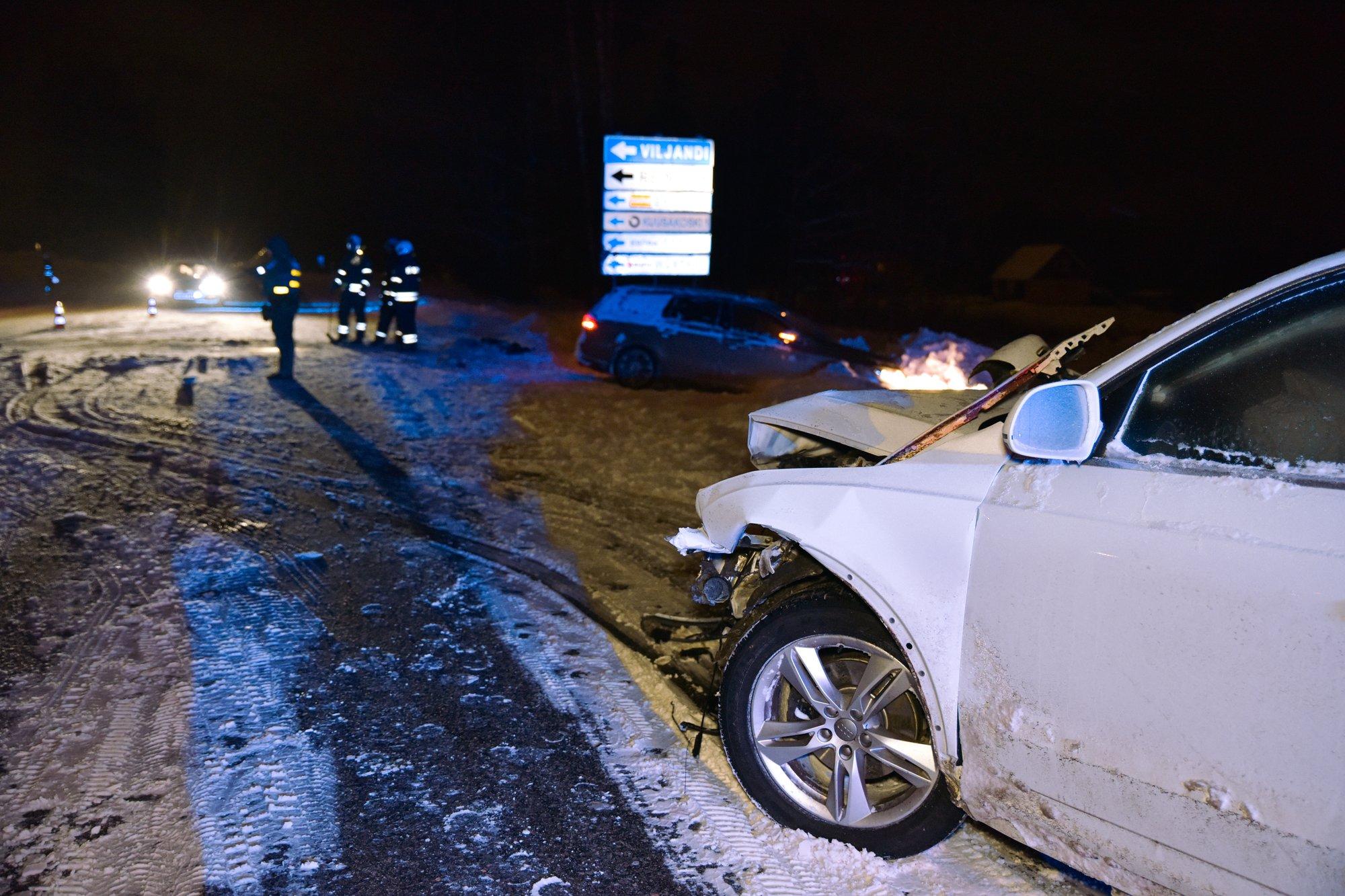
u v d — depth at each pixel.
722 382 13.58
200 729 3.72
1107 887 2.89
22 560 5.56
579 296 41.62
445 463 8.47
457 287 40.31
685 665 4.43
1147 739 2.25
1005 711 2.52
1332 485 2.14
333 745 3.65
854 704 2.96
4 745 3.57
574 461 8.69
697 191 22.69
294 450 8.62
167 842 3.01
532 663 4.43
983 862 3.02
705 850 3.06
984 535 2.57
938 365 14.25
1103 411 2.53
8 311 22.03
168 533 6.14
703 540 3.38
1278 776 2.05
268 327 19.36
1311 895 2.02
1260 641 2.08
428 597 5.23
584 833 3.14
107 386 11.42
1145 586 2.26
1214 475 2.30
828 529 2.88
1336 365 2.26
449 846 3.05
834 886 2.90
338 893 2.81
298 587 5.31
